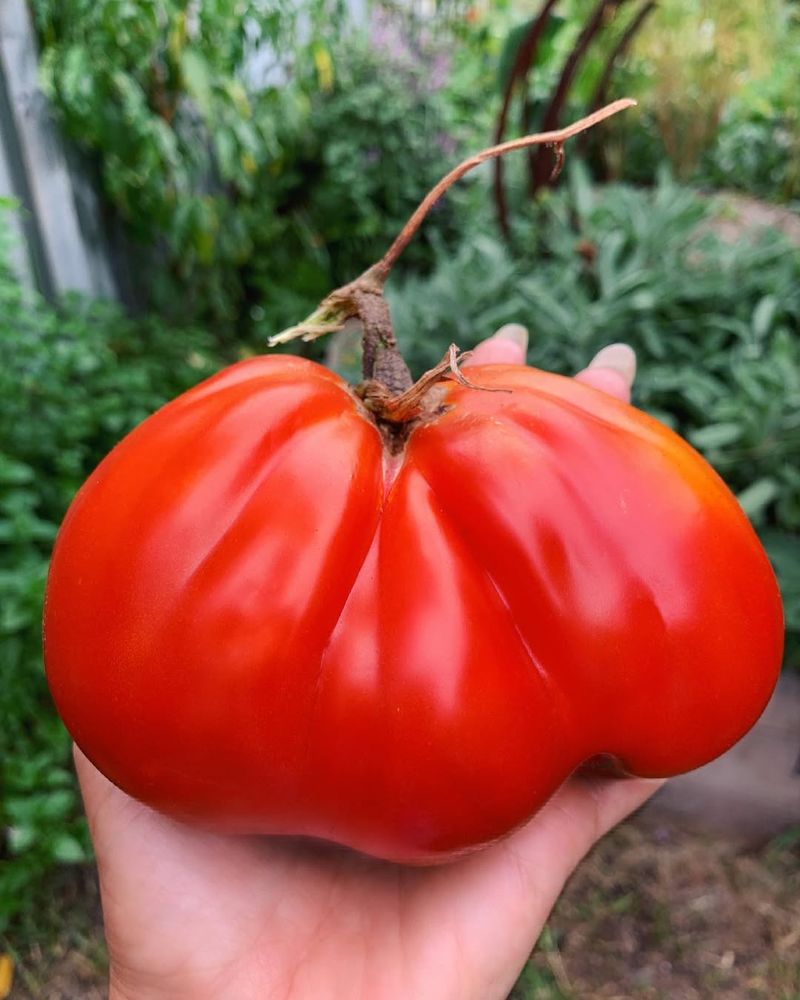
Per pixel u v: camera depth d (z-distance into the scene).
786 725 0.38
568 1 0.92
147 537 0.14
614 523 0.15
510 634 0.15
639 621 0.14
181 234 0.60
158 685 0.14
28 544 0.38
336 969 0.18
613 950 0.35
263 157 0.67
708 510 0.16
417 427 0.16
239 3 0.60
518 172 0.62
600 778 0.18
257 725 0.14
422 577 0.14
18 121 0.51
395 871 0.19
